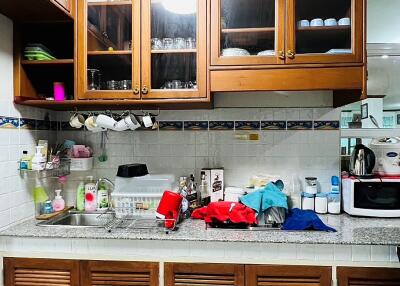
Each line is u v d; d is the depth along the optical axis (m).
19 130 1.83
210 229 1.71
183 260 1.58
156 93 1.79
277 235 1.61
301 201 2.06
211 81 1.77
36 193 1.98
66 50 2.06
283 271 1.55
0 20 1.69
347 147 2.18
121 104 1.88
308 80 1.73
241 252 1.57
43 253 1.63
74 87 1.82
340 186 2.06
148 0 1.79
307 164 2.12
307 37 1.83
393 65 2.21
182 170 2.18
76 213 2.08
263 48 1.87
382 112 2.20
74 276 1.62
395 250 1.51
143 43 1.79
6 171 1.72
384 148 1.97
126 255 1.61
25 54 1.83
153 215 1.91
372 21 2.23
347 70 1.72
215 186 2.08
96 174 2.21
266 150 2.14
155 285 1.59
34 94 1.93
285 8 1.75
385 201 1.90
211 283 1.58
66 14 1.74
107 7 1.86
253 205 1.79
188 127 2.17
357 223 1.81
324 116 2.11
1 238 1.65
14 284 1.64
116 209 1.92
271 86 1.74
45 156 1.91
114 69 1.89
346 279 1.53
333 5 1.83
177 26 1.86
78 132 2.22
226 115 2.16
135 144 2.20
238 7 1.85
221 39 1.82
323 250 1.54
